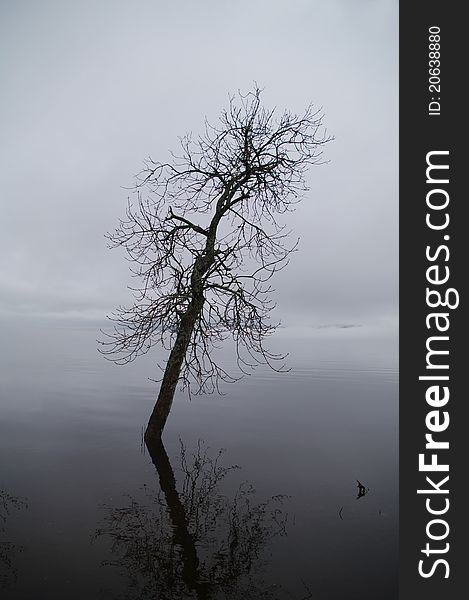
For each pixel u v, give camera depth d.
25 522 9.07
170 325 13.68
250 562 7.77
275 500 10.56
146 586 7.04
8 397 22.33
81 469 12.29
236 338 13.44
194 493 10.90
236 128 14.74
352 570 7.62
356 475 12.36
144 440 14.95
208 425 17.81
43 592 6.77
